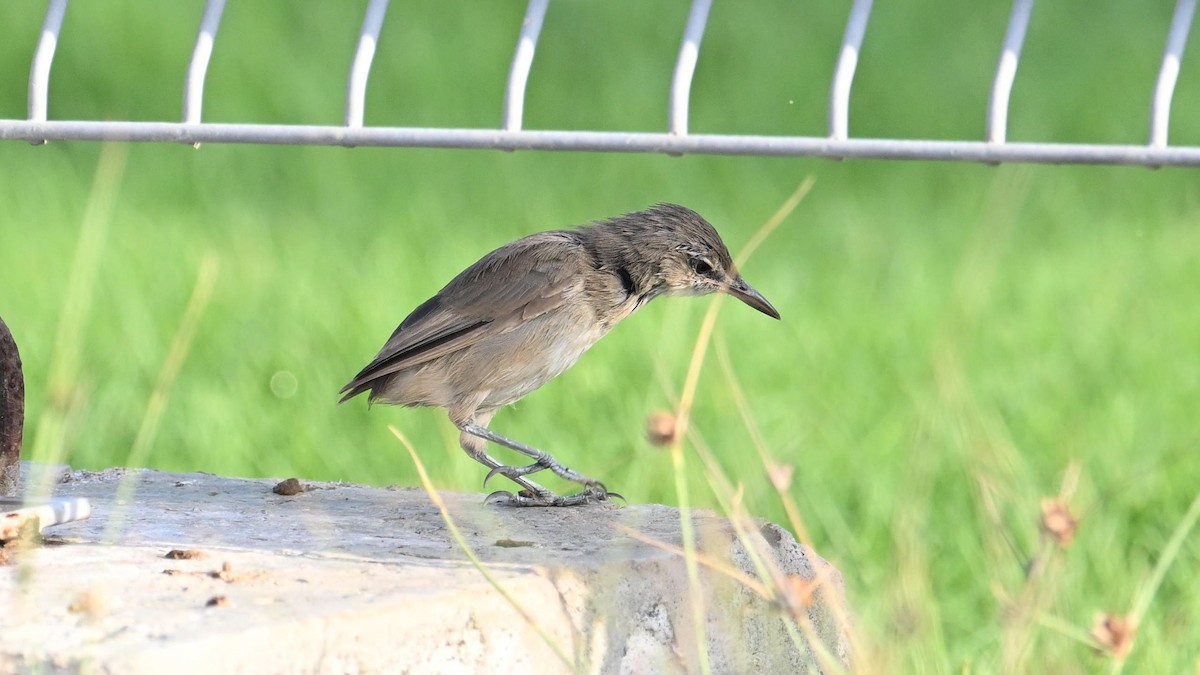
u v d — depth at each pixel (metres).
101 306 15.64
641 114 22.58
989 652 9.66
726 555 7.62
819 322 15.45
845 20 25.66
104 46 23.97
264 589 6.54
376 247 17.73
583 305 10.21
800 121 22.80
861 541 11.11
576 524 8.18
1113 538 10.77
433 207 19.41
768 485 10.48
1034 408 13.11
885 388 13.70
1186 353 14.66
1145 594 7.88
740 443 10.55
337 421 13.45
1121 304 15.91
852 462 12.22
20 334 14.90
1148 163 7.14
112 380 14.03
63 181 20.42
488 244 17.69
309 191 20.48
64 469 9.20
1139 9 25.97
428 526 8.05
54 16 7.98
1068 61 24.41
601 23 25.17
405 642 6.34
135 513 8.21
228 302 15.93
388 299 15.86
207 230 18.47
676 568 7.39
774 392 13.66
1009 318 15.23
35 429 13.20
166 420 13.50
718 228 18.72
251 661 5.91
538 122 22.28
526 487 9.23
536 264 10.15
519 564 7.10
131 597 6.38
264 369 14.55
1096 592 10.25
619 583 7.14
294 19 24.73
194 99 7.75
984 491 8.27
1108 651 7.18
